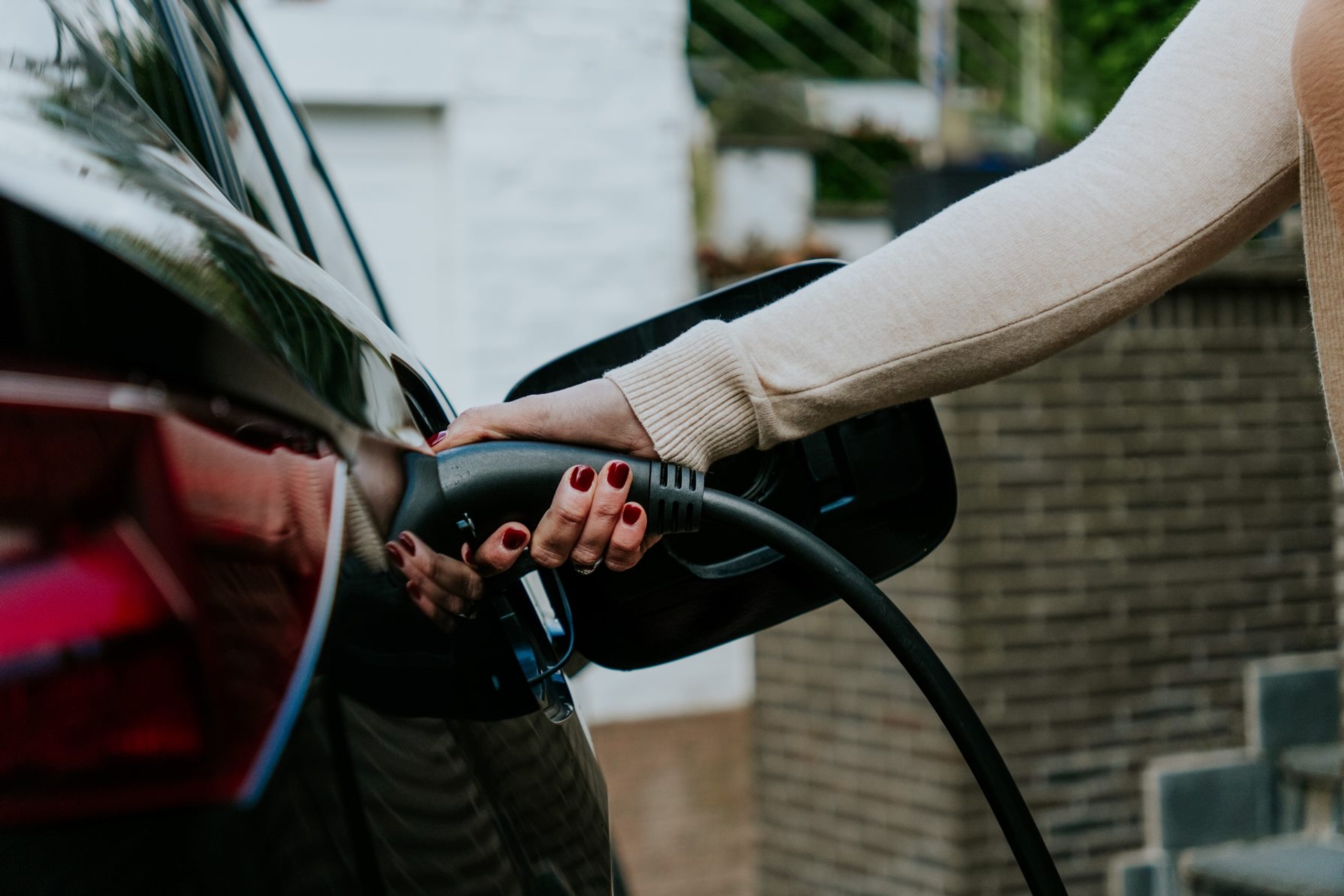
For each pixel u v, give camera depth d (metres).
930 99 7.96
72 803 0.63
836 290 1.05
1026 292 1.04
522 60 6.15
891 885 3.56
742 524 1.00
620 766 5.57
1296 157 1.06
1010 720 3.32
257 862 0.66
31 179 0.68
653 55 6.32
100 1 1.07
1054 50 8.13
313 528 0.72
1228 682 3.45
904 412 1.12
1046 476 3.37
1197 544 3.46
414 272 6.21
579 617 1.07
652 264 6.38
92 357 0.66
